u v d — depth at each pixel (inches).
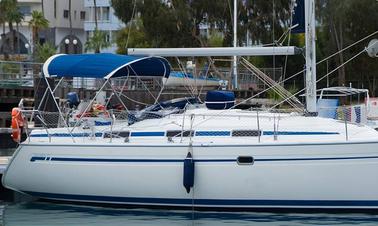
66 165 769.6
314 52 788.0
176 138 745.0
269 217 722.2
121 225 715.4
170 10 2780.5
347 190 698.8
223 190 721.6
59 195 792.3
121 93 824.3
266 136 730.2
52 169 776.9
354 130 731.4
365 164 692.7
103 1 4121.6
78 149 762.8
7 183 817.5
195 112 781.3
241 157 714.2
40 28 3848.4
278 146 705.6
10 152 1301.7
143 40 2979.8
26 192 815.7
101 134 782.5
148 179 738.8
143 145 738.2
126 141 757.3
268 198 714.2
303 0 811.4
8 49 4229.8
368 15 2923.2
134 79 856.3
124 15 2869.1
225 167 718.5
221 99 801.6
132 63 783.1
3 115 1713.8
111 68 764.6
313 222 702.5
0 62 2027.6
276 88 825.5
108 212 771.4
